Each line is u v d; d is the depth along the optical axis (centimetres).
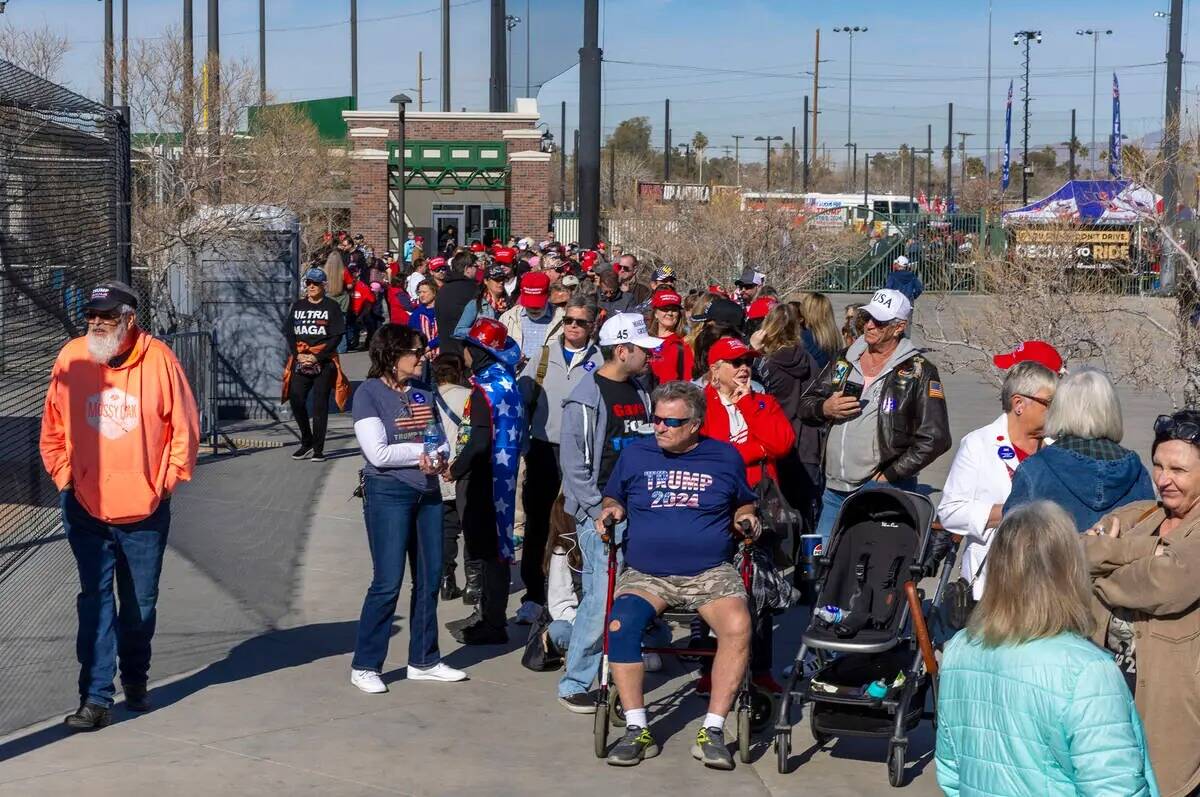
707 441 625
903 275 2294
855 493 631
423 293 1559
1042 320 1310
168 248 1686
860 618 608
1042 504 354
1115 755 330
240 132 2412
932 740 652
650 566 617
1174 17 2339
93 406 634
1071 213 1345
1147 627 442
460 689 717
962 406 1728
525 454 827
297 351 1385
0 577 903
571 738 646
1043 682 337
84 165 1099
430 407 704
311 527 1090
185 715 662
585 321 820
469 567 868
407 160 4419
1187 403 1233
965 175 10694
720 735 607
